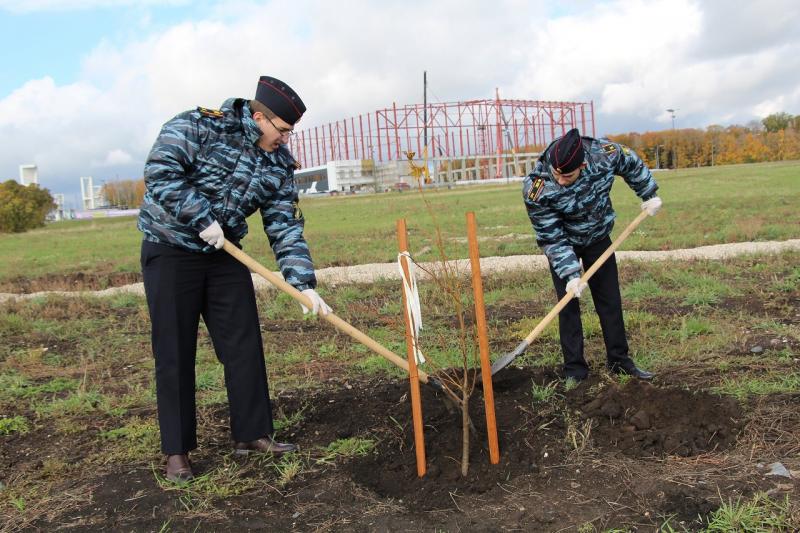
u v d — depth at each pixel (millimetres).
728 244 12914
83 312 9258
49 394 5539
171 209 3510
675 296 7859
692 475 3424
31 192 46969
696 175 48250
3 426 4699
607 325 4949
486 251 14195
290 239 3951
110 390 5594
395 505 3436
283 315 8273
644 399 4262
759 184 34969
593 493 3363
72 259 19609
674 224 17281
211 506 3496
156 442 4340
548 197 4484
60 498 3666
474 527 3162
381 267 12812
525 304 8109
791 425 3902
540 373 5094
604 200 4656
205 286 3883
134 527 3330
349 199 53938
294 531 3225
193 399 3883
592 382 4836
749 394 4402
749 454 3604
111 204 116312
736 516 2949
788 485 3215
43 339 7691
